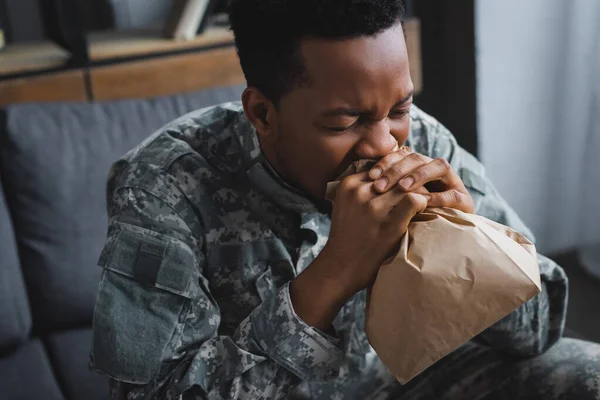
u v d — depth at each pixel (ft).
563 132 7.89
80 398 4.76
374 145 2.59
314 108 2.54
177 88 6.39
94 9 7.27
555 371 3.33
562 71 7.65
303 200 3.04
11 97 5.81
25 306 4.91
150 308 2.82
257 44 2.65
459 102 7.68
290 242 3.18
